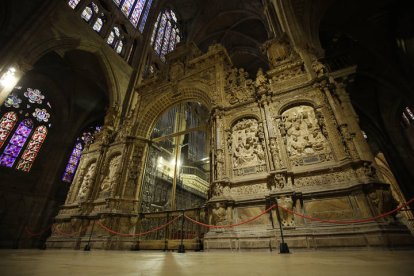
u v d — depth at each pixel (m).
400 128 16.23
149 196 12.59
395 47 13.52
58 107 20.41
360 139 7.30
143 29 23.47
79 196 13.32
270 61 11.54
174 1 27.61
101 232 10.30
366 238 5.51
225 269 1.97
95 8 18.55
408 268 1.71
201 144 20.47
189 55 15.14
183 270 1.90
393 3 12.45
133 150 12.94
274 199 7.18
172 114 18.44
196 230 9.23
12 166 16.58
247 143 9.28
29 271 1.68
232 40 25.94
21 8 12.77
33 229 16.05
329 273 1.60
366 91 16.95
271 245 6.44
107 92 20.02
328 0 12.67
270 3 14.95
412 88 12.89
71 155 20.39
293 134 8.57
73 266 2.17
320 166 7.34
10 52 11.77
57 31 14.38
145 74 21.59
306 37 11.54
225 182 8.27
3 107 17.00
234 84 11.64
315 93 8.93
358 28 13.77
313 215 6.71
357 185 6.23
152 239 10.38
